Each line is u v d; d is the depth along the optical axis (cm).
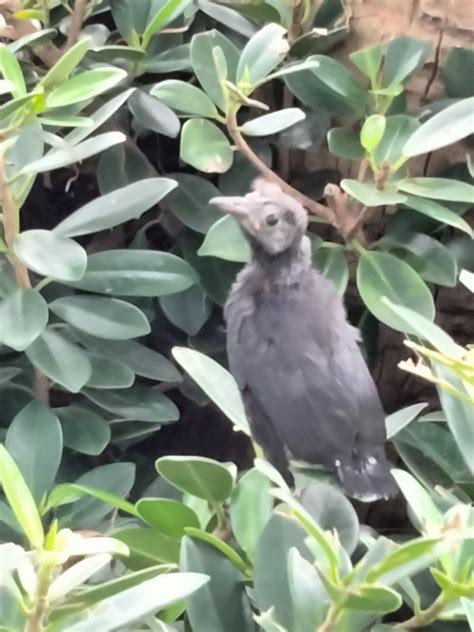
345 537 114
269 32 149
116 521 142
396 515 174
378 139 141
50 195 198
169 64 164
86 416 151
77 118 132
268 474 96
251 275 150
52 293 162
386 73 159
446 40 163
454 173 168
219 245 149
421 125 146
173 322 167
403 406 186
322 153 176
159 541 120
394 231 163
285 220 146
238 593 109
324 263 158
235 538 119
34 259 129
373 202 139
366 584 85
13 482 82
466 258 165
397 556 83
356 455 137
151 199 139
